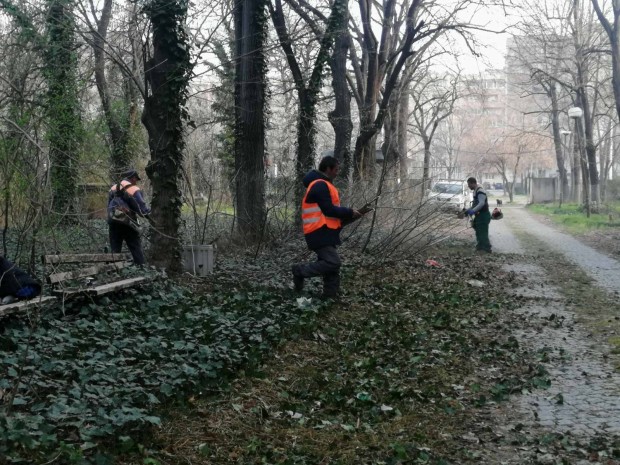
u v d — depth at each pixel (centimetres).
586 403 693
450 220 1770
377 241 1747
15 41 1388
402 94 3575
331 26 2089
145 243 1652
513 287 1466
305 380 743
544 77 4453
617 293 1386
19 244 985
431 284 1405
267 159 1920
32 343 714
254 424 618
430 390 730
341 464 546
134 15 1419
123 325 840
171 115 1259
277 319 940
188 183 1415
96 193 1595
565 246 2450
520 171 10281
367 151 2461
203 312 932
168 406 624
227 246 1617
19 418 514
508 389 736
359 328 973
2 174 970
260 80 1828
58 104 1405
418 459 557
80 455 478
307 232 1107
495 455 572
